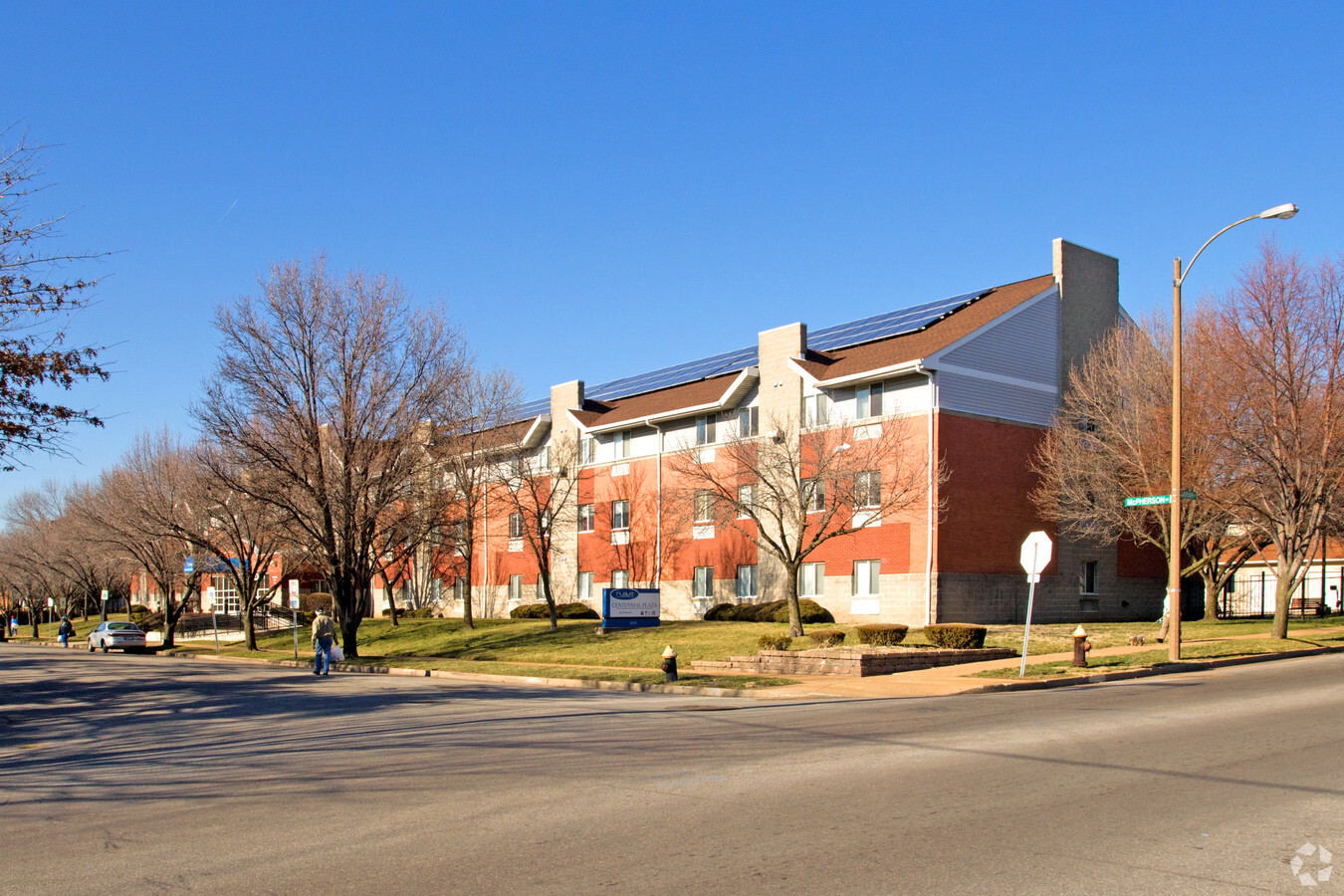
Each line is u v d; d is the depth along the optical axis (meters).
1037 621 38.62
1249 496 29.59
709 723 14.08
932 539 35.56
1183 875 6.30
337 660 31.56
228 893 6.23
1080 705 15.38
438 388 34.16
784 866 6.55
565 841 7.27
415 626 50.25
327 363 32.59
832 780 9.35
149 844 7.54
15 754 13.28
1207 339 31.73
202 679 25.94
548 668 26.67
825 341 44.78
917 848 6.93
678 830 7.52
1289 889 6.05
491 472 45.53
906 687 19.22
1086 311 41.72
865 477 37.38
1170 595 22.66
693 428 45.81
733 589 43.53
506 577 55.81
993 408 38.00
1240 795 8.53
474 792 9.12
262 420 32.59
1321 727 12.46
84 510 52.28
